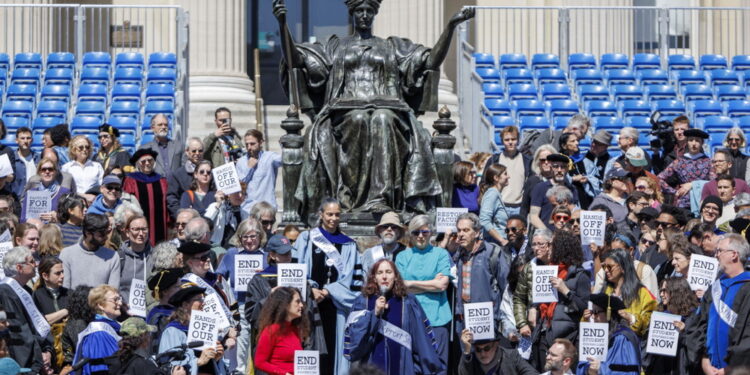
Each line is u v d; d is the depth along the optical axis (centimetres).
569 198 2700
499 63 4200
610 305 2209
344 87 2742
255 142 2919
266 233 2542
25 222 2486
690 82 4181
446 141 2688
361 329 2198
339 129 2677
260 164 2908
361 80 2739
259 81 4325
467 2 4844
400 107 2686
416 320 2230
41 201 2658
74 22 4184
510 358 2172
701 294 2284
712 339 2152
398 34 4325
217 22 4212
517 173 3055
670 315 2181
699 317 2197
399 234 2392
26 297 2116
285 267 2214
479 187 2856
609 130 3862
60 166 2967
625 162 3009
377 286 2222
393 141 2647
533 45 4628
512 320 2381
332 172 2659
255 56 4325
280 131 4081
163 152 3048
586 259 2516
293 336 2125
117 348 2027
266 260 2347
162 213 2797
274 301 2122
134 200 2741
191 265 2197
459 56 4084
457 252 2456
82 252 2367
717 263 2288
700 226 2495
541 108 3928
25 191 2784
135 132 3672
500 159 3073
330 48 2770
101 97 3862
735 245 2161
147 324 2016
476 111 3900
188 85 3941
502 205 2803
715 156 2864
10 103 3806
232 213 2725
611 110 3953
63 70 3978
